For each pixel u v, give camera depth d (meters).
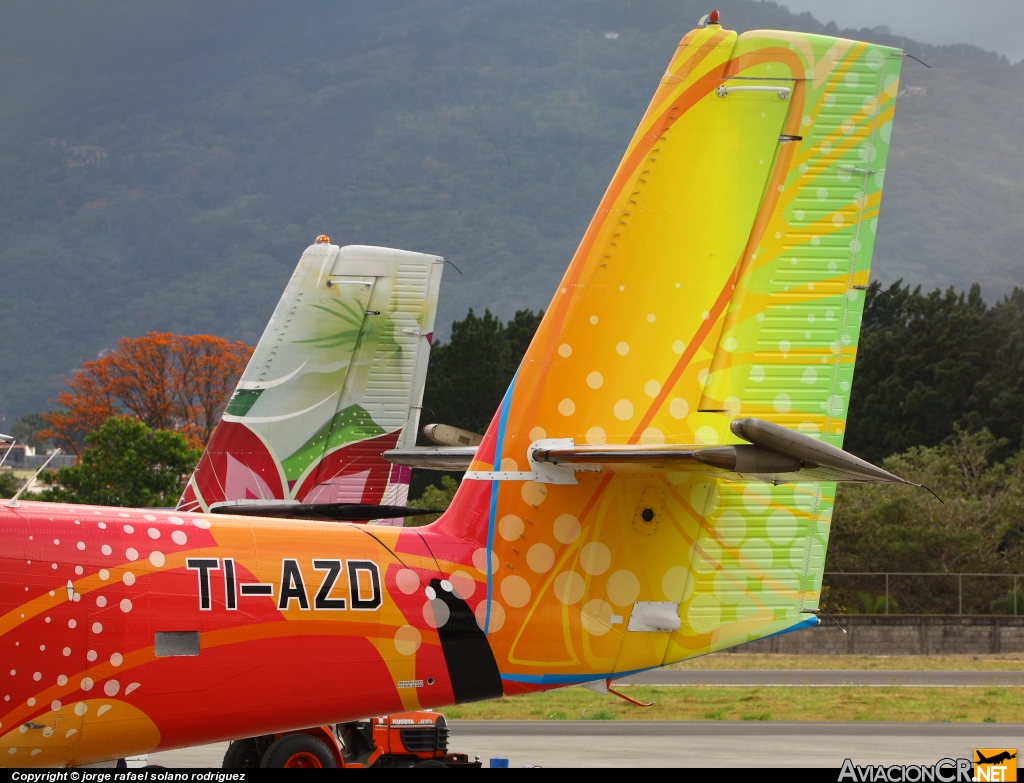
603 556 37.62
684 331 38.09
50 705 32.03
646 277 38.06
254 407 73.00
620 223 38.09
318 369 74.00
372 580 35.81
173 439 171.38
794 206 38.28
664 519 37.88
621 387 37.88
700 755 62.12
